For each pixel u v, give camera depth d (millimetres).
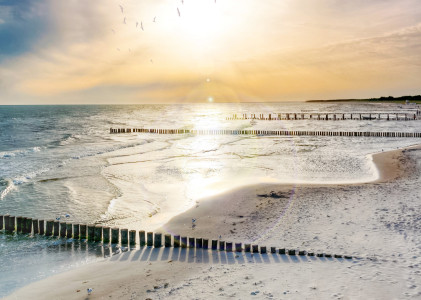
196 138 51812
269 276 8898
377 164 25938
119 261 10578
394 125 69062
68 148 39344
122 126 81062
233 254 10688
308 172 24094
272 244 11312
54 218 15109
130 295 8328
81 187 20531
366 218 13195
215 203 16562
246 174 23859
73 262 10695
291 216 14094
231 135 56094
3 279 9578
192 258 10562
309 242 11250
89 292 8570
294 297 7625
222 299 7785
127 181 22109
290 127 70375
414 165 25016
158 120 108125
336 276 8586
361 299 7344
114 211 15898
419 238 10867
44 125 83812
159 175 23844
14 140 49625
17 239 12773
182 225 13594
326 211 14438
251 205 15969
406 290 7621
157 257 10773
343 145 40219
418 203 14812
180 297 8023
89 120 107062
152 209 16094
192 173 24484
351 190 17781
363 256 9812
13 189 20031
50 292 8727
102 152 35781
